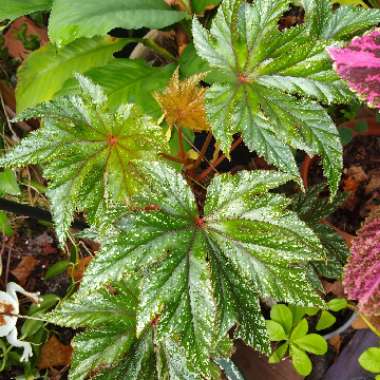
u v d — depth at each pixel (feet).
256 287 1.62
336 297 2.39
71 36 2.08
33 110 1.72
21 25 2.89
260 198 1.62
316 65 1.70
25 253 2.79
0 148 2.60
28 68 2.50
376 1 2.36
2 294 2.30
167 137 1.88
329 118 1.73
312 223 2.24
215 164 2.24
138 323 1.54
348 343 2.39
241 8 1.72
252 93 1.75
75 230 2.61
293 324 2.28
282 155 1.73
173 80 1.82
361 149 2.61
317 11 1.83
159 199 1.62
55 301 2.46
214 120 1.71
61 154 1.70
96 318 1.77
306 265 2.13
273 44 1.72
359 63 1.51
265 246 1.61
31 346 2.46
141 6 2.23
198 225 1.64
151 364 1.77
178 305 1.57
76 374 1.73
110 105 2.25
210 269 1.61
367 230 1.83
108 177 1.73
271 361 2.24
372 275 1.78
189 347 1.56
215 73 2.19
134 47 2.90
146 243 1.57
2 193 2.40
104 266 1.55
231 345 1.79
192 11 2.43
